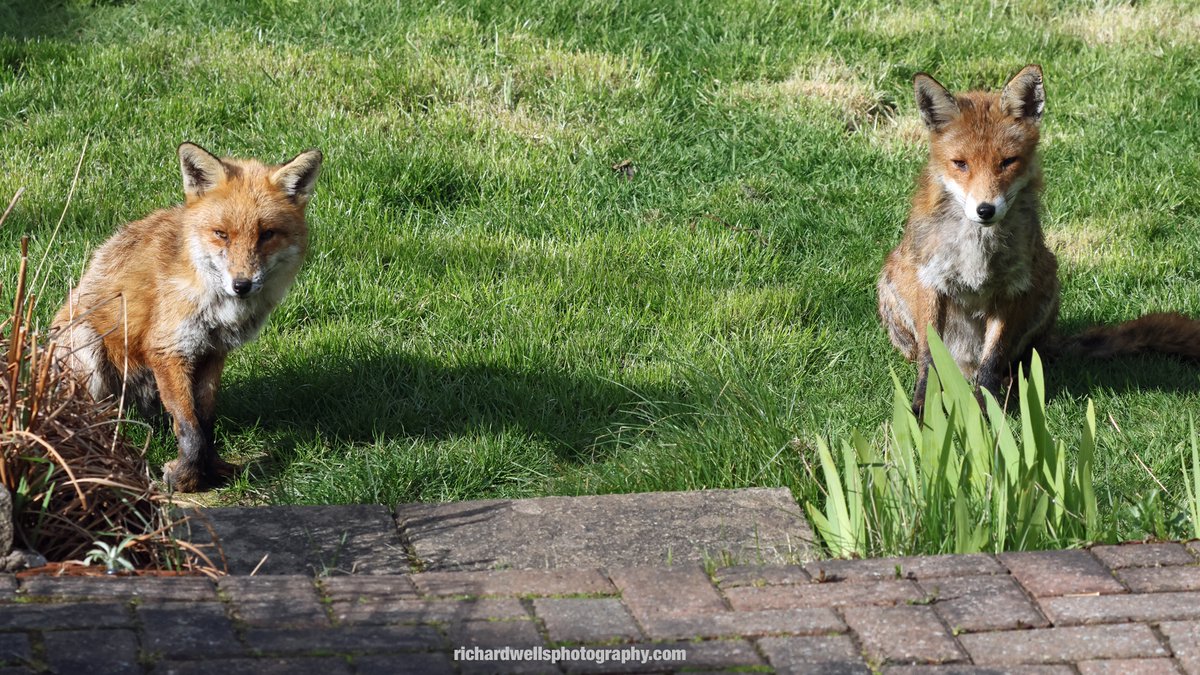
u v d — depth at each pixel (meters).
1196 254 13.20
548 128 14.95
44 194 12.70
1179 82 16.50
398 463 8.80
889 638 5.28
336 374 10.26
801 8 17.89
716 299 11.90
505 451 9.21
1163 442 9.18
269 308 9.44
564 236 13.12
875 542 6.76
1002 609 5.52
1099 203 14.06
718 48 16.80
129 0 17.69
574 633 5.28
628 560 7.00
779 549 7.08
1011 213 10.23
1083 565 5.93
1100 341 11.28
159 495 6.46
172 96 14.81
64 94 14.70
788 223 13.56
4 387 6.40
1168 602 5.58
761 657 5.14
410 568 6.89
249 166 9.47
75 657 4.83
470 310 11.44
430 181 13.58
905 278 10.80
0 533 5.83
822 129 15.35
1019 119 10.23
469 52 16.16
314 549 7.08
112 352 9.25
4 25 16.70
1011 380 10.15
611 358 10.83
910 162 14.81
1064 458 7.06
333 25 16.81
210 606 5.34
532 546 7.14
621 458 9.01
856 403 10.03
